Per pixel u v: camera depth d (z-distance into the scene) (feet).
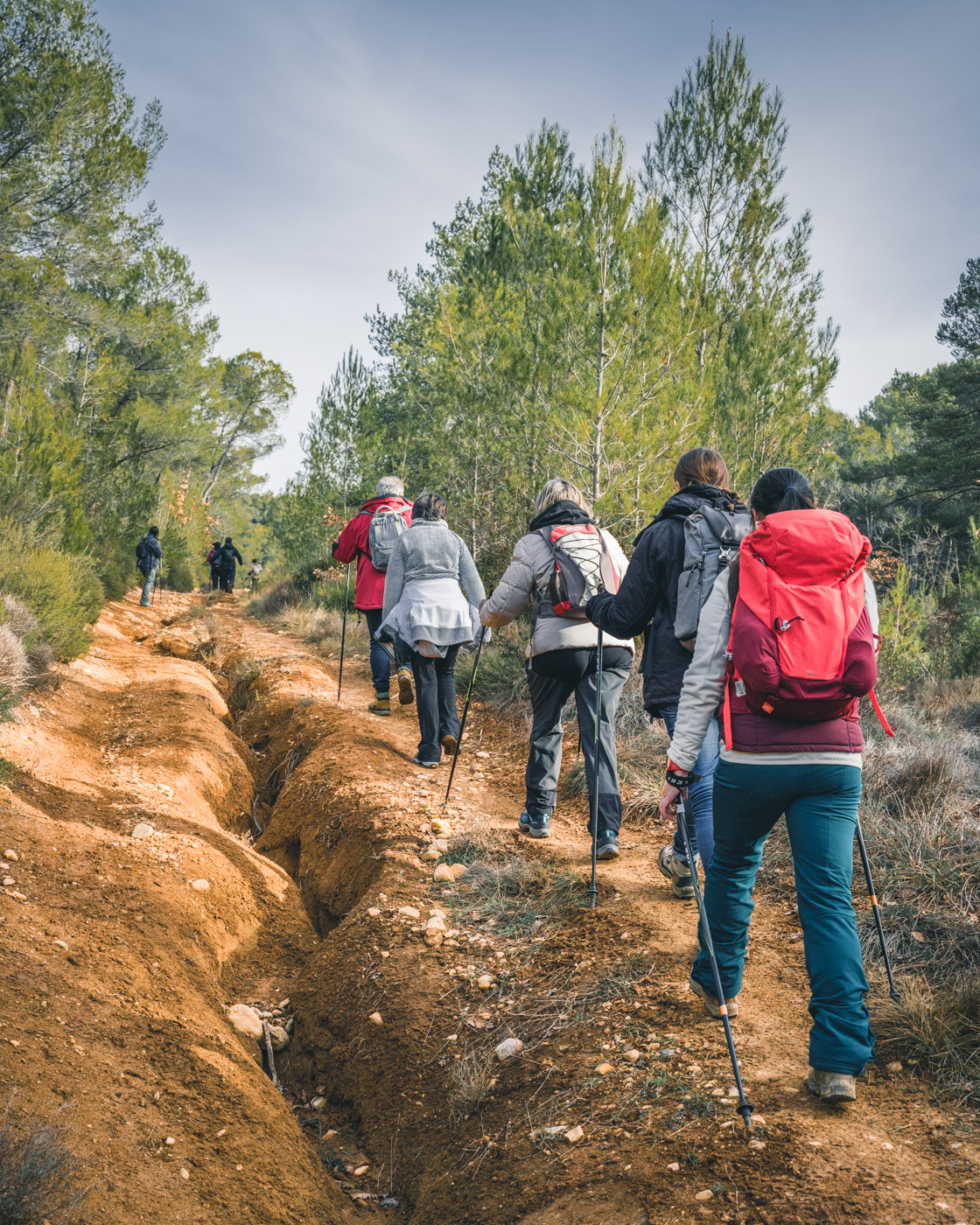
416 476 59.67
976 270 81.35
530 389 33.58
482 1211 7.69
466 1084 9.16
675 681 10.22
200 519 103.65
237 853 15.10
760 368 36.73
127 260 60.44
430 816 15.87
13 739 16.63
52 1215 6.49
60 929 10.54
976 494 79.36
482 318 41.27
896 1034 8.39
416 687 19.58
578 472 29.48
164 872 13.05
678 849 11.78
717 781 8.08
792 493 8.41
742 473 34.17
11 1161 6.61
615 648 13.57
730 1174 6.98
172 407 87.76
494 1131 8.58
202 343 91.30
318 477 61.98
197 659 35.81
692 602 9.71
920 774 14.24
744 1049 8.59
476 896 13.01
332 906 14.58
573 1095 8.57
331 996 11.57
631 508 27.43
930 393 82.53
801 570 7.54
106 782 16.52
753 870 8.44
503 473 36.14
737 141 38.50
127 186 56.39
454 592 19.26
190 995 10.62
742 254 39.50
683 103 39.42
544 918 12.07
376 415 62.80
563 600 13.35
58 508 34.37
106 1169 7.20
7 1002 8.69
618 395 28.30
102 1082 8.22
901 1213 6.34
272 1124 8.79
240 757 21.84
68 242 55.77
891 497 84.38
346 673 30.76
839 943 7.57
